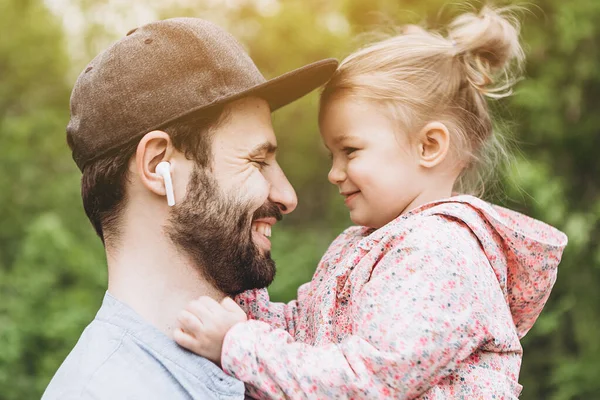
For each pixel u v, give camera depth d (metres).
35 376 5.44
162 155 1.58
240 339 1.48
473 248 1.60
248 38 7.51
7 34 7.71
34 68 7.71
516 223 1.84
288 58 7.22
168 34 1.60
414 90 1.80
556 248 1.74
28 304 5.73
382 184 1.76
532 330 4.25
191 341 1.51
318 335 1.61
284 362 1.45
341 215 6.59
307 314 1.75
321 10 7.27
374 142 1.77
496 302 1.58
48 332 5.52
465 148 1.87
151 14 7.92
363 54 1.87
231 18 7.63
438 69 1.85
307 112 7.60
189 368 1.50
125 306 1.56
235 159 1.61
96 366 1.47
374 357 1.44
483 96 1.96
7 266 6.68
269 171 1.70
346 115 1.80
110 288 1.63
